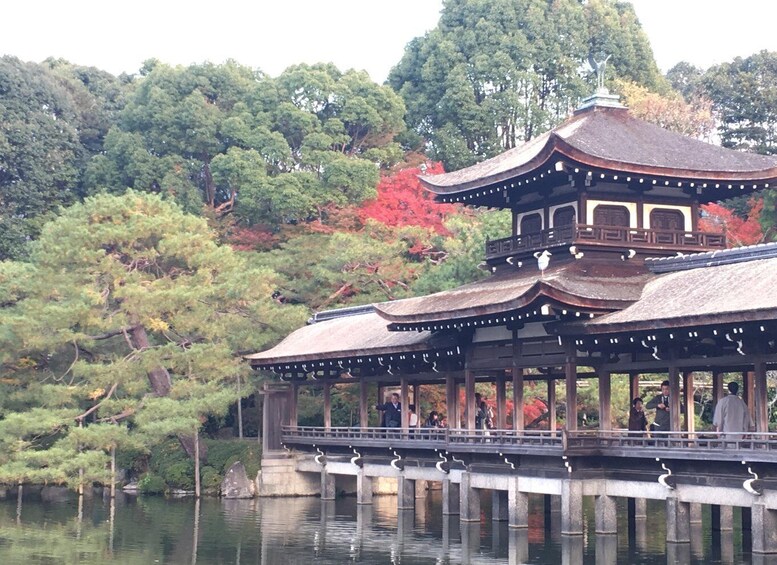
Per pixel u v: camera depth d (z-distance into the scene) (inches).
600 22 4237.2
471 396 1964.8
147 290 2476.6
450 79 4023.1
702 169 1878.7
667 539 1614.2
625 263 1878.7
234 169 3526.1
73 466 2301.9
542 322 1768.0
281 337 2701.8
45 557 1673.2
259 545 1774.1
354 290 2992.1
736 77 3604.8
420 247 3088.1
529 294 1659.7
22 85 3700.8
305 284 3011.8
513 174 1911.9
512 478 1840.6
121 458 2758.4
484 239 2716.5
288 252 3139.8
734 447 1504.7
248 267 3026.6
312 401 2775.6
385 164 3885.3
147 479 2625.5
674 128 3570.4
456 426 2063.2
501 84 4030.5
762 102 3526.1
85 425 2704.2
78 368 2442.2
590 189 1893.5
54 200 3735.2
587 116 2055.9
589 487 1717.5
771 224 2970.0
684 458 1555.1
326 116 3850.9
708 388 2581.2
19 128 3634.4
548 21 4133.9
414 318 1914.4
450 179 2118.6
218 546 1766.7
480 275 2664.9
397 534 1883.6
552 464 1753.2
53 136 3745.1
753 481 1473.9
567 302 1651.1
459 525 1971.0
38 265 2600.9
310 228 3388.3
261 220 3602.4
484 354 1930.4
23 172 3654.0
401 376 2229.3
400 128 3934.5
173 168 3644.2
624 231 1877.5
